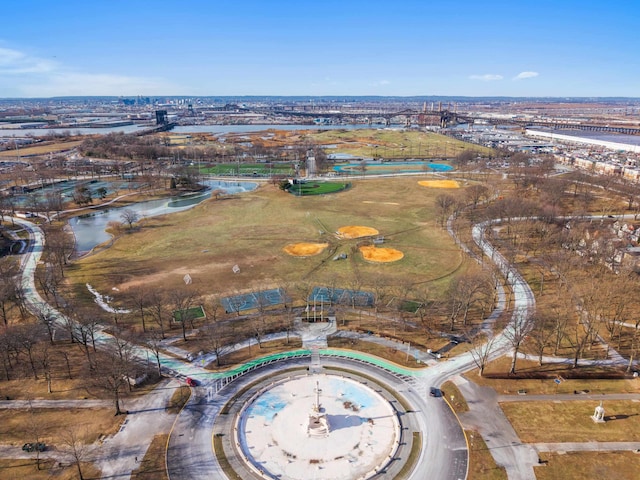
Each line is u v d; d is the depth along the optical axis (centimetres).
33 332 13188
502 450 9844
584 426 10525
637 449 9850
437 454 9744
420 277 18700
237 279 18500
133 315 15662
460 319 15375
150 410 11069
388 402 11244
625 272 17125
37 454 9506
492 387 11919
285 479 9088
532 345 13825
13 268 19588
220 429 10488
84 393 11650
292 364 12962
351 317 15512
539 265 19888
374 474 9169
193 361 13062
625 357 13250
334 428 10469
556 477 9150
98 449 9844
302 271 19300
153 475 9206
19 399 11444
